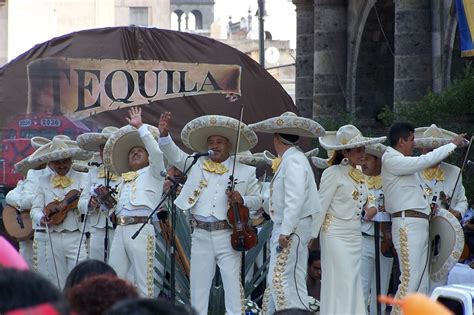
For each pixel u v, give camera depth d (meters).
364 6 67.69
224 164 28.45
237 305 28.02
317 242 34.50
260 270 32.88
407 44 57.00
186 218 31.83
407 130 29.20
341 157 28.11
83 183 32.75
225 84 43.44
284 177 27.12
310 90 75.75
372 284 31.30
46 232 32.25
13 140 42.16
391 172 28.80
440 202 31.59
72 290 12.94
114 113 42.81
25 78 42.31
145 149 30.19
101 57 42.75
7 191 42.19
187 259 31.98
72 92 42.59
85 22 113.94
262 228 32.78
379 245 30.30
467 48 45.38
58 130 42.41
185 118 43.09
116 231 29.47
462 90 44.44
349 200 27.45
